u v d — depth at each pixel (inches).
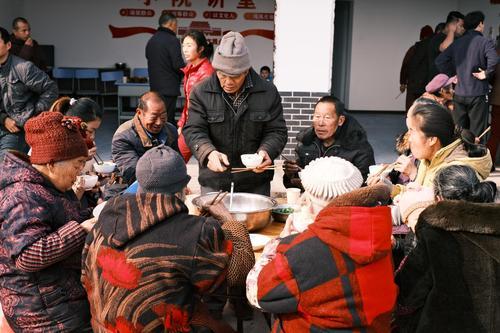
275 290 69.1
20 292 81.5
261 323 132.8
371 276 67.1
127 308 72.5
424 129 102.2
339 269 66.7
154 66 275.0
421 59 336.8
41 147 80.8
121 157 131.4
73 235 79.5
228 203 117.3
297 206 121.6
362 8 514.9
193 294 76.6
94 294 76.2
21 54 276.5
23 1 501.7
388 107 533.0
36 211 79.0
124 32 512.4
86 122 120.4
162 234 72.9
